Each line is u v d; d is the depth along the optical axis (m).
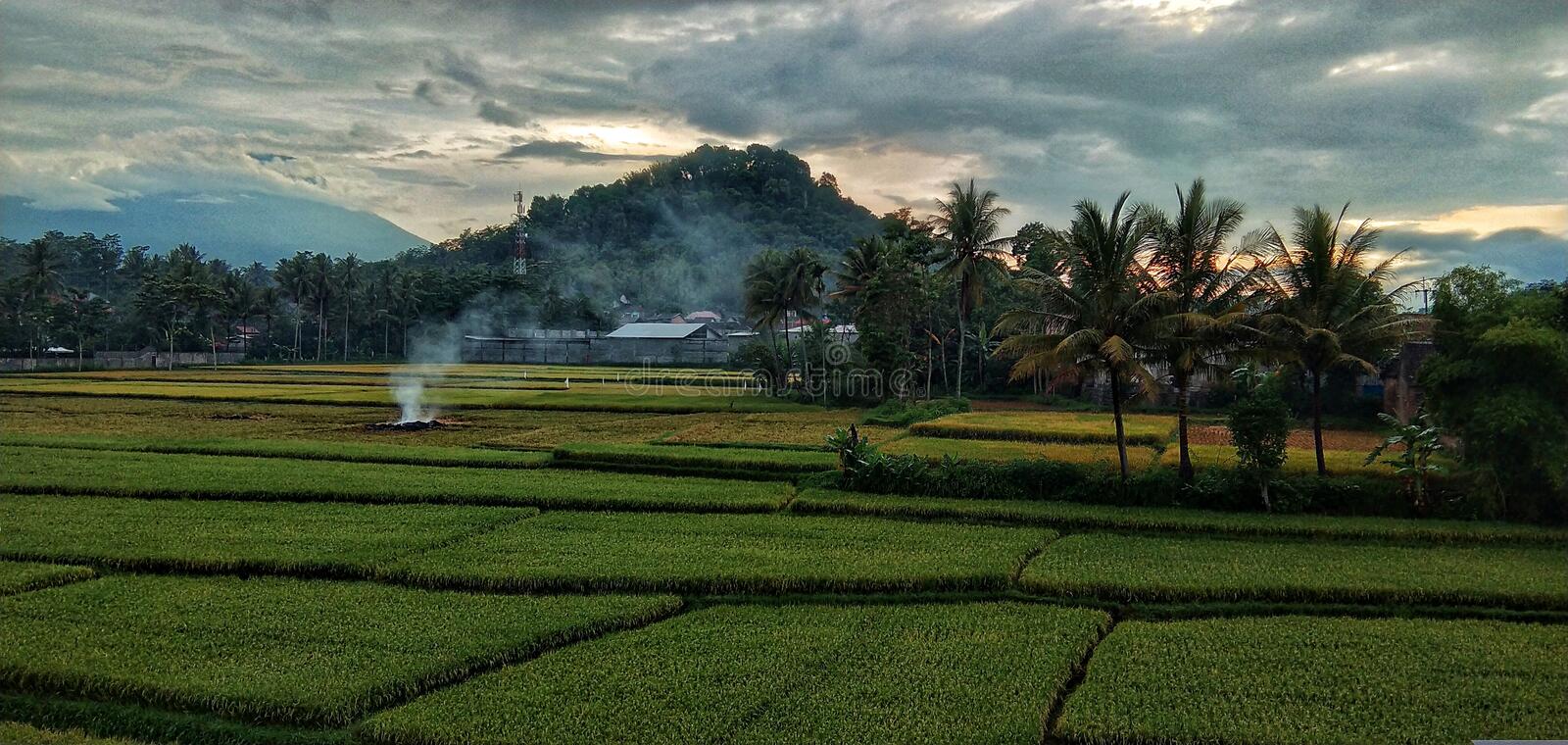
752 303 70.88
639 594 18.91
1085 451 36.06
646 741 12.48
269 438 41.50
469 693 13.89
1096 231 27.94
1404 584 19.08
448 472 31.53
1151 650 15.88
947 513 26.38
